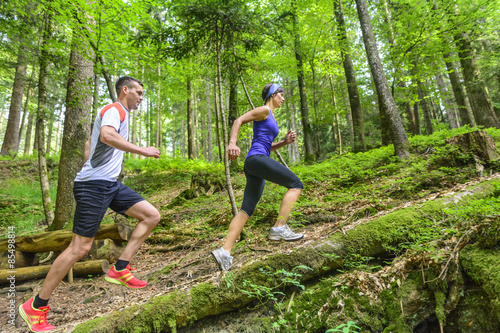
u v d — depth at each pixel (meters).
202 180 7.60
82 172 2.03
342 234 2.21
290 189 2.32
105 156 2.06
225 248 2.15
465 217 1.98
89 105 4.99
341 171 5.64
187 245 4.12
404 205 2.75
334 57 12.59
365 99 11.89
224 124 3.70
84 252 1.97
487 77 9.02
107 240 3.80
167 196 8.66
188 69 7.52
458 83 10.20
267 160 2.26
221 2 3.69
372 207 3.15
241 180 7.49
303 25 10.56
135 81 2.29
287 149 24.45
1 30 4.73
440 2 8.76
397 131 5.71
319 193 4.77
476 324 1.52
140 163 13.55
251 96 12.03
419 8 8.61
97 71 5.15
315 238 2.49
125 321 1.84
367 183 4.80
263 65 5.57
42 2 4.56
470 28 8.87
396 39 9.23
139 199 2.22
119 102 2.20
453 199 2.43
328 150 22.94
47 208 5.09
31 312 1.86
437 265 1.70
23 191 9.23
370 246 2.12
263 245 2.91
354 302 1.75
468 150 4.15
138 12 4.65
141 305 1.93
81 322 2.01
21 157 13.14
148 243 4.54
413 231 2.12
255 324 1.84
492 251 1.61
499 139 5.45
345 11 10.98
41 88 5.10
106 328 1.82
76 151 4.74
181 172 11.30
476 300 1.56
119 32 4.96
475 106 9.13
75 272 3.38
